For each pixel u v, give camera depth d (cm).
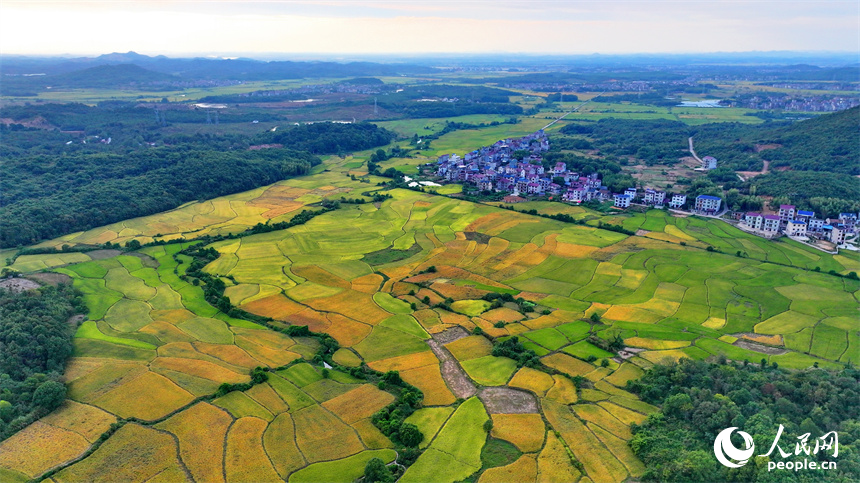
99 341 12719
